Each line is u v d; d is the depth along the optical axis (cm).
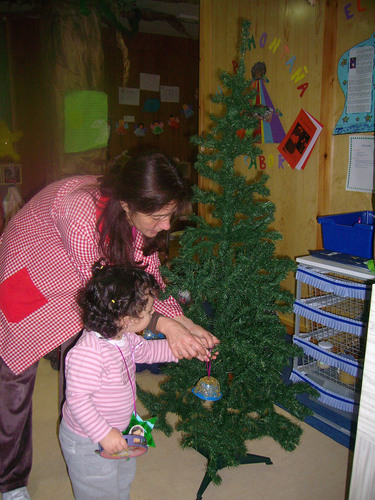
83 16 321
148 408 160
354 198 238
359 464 98
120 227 122
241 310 146
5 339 140
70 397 115
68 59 325
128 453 117
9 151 476
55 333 140
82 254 124
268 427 148
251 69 285
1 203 472
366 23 218
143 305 115
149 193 106
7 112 480
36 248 135
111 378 120
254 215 148
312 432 195
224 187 145
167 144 556
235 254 158
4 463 149
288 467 173
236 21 286
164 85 539
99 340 118
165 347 137
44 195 135
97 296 113
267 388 151
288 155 269
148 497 157
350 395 204
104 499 129
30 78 483
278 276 144
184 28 495
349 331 188
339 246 204
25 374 144
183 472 170
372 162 225
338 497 157
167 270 149
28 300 137
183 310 163
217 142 144
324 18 236
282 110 269
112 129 521
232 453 148
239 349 136
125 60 424
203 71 305
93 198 124
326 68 239
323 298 219
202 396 138
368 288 179
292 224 276
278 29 263
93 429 113
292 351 148
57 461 177
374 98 220
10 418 145
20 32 470
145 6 429
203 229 150
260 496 158
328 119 243
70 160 348
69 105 335
